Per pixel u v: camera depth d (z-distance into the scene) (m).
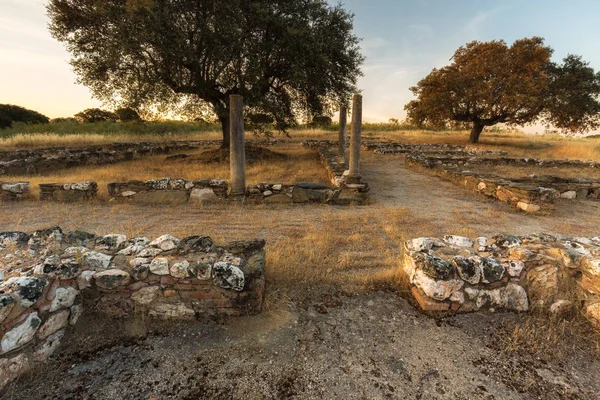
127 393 1.91
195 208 6.44
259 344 2.34
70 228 5.04
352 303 2.94
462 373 2.10
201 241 2.87
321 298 3.01
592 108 18.17
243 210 6.35
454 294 2.74
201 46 10.98
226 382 2.00
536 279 2.80
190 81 11.84
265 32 11.55
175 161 13.64
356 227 5.27
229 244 2.92
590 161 12.95
